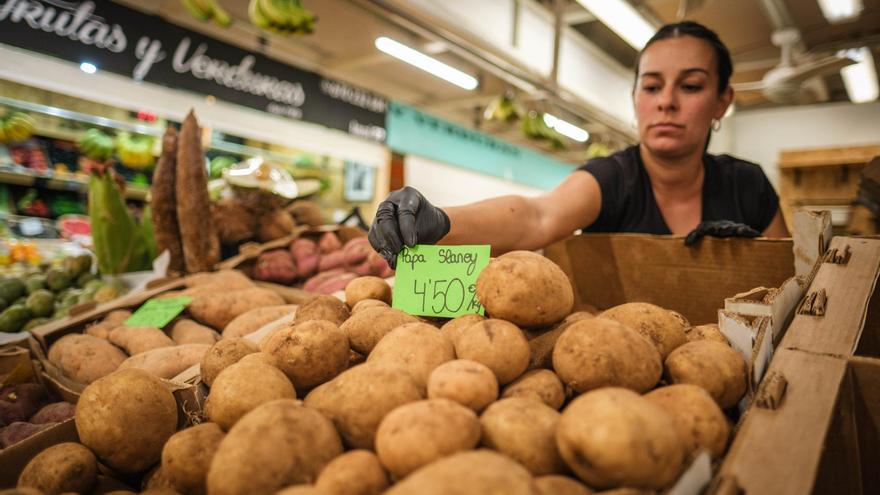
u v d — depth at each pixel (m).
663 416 0.68
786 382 0.81
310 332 0.98
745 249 1.45
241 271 2.37
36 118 3.85
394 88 6.04
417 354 0.92
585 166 1.99
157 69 4.14
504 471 0.60
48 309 2.20
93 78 3.85
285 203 2.62
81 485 0.93
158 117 4.30
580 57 5.50
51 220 4.03
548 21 4.94
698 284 1.55
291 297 2.12
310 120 5.25
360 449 0.81
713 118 2.04
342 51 5.08
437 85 5.91
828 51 4.78
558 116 5.17
